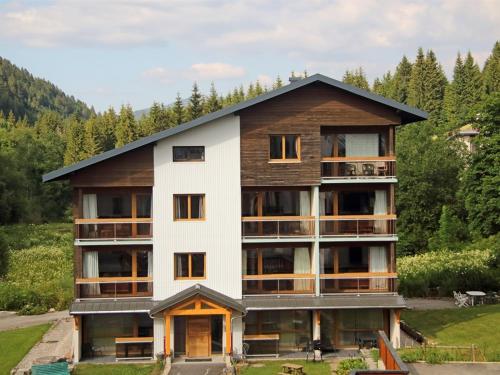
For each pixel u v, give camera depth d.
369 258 36.25
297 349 35.66
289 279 35.53
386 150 35.91
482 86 133.25
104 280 34.47
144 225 35.00
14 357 35.00
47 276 62.12
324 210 36.25
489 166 57.31
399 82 151.25
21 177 111.50
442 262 60.59
